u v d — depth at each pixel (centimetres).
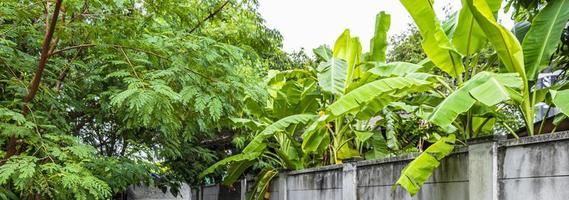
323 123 585
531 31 467
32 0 454
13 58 464
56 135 440
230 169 900
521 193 400
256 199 937
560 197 366
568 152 363
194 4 628
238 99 509
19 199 462
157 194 1196
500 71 482
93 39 470
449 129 544
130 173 656
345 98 511
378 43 747
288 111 786
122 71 454
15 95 455
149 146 727
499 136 428
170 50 479
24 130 405
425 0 496
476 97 396
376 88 505
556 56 575
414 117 777
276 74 788
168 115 453
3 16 451
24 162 379
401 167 567
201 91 470
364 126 820
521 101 430
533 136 394
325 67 699
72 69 540
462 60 531
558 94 385
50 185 407
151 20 512
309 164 869
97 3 460
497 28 422
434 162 461
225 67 500
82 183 400
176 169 898
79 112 614
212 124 588
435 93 605
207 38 519
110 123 668
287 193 859
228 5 720
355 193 652
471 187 448
